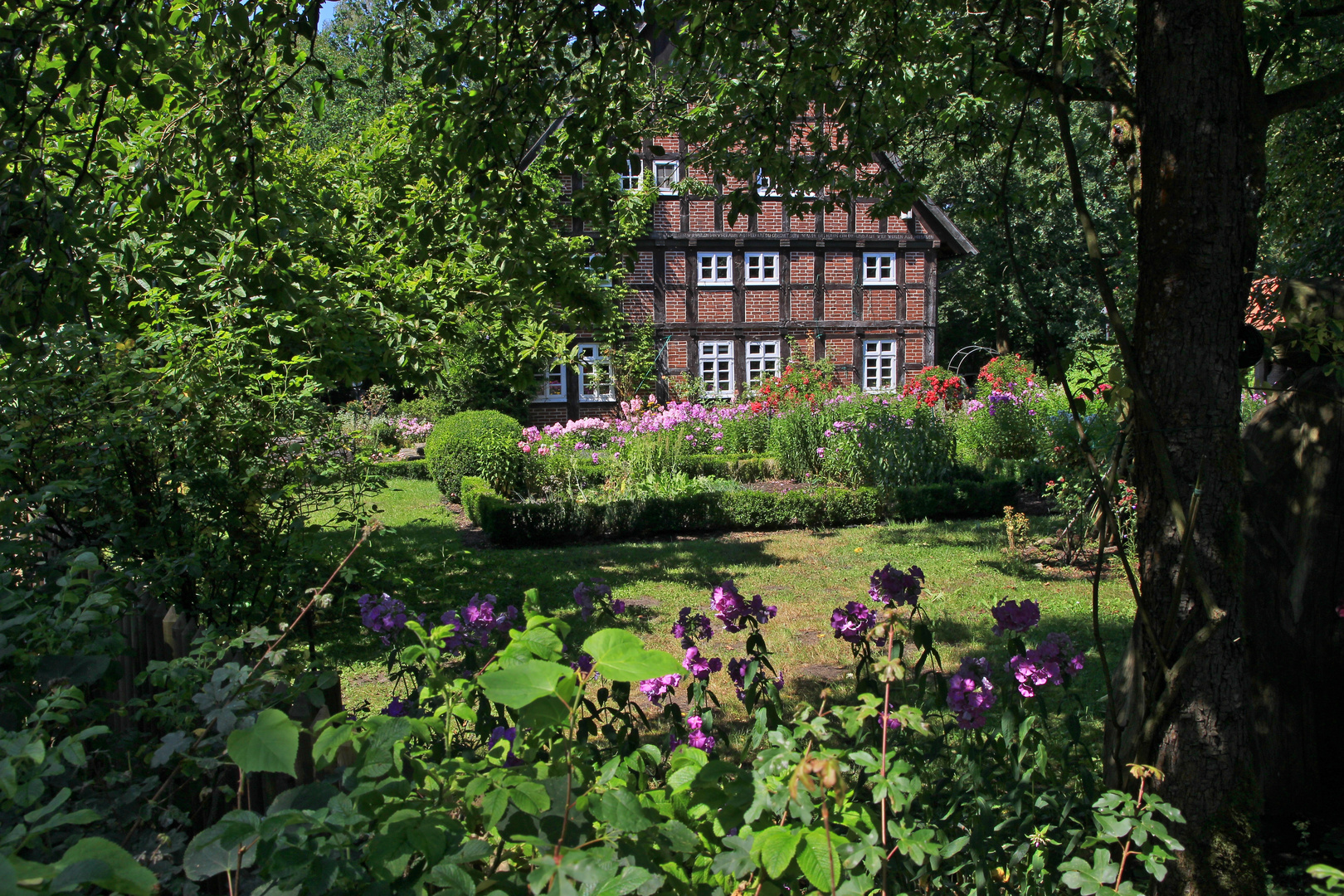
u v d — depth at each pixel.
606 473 12.95
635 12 3.71
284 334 4.26
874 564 8.54
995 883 2.21
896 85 4.46
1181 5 2.16
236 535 3.51
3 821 1.47
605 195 4.14
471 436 13.23
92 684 2.07
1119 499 7.06
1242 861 2.19
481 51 3.53
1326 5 4.07
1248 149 2.21
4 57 2.57
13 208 2.48
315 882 1.02
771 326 21.19
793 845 1.15
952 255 23.02
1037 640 5.84
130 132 3.87
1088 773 2.44
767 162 4.69
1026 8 3.95
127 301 3.55
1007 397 14.10
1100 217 23.08
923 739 2.90
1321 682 3.21
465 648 2.48
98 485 2.68
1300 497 3.21
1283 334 3.20
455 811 1.36
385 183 6.26
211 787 1.80
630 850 1.18
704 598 7.26
